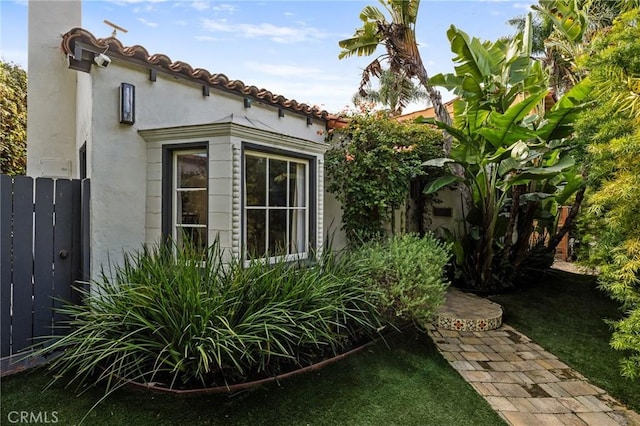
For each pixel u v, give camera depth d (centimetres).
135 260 375
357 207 707
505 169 551
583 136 425
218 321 293
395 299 418
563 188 704
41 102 546
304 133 706
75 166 556
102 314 304
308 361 344
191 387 291
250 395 286
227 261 402
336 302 359
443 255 516
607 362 394
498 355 409
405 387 320
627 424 282
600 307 575
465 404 301
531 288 683
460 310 528
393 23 707
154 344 287
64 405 269
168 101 471
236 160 411
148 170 448
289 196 507
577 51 654
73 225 389
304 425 256
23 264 353
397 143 714
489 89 558
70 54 394
